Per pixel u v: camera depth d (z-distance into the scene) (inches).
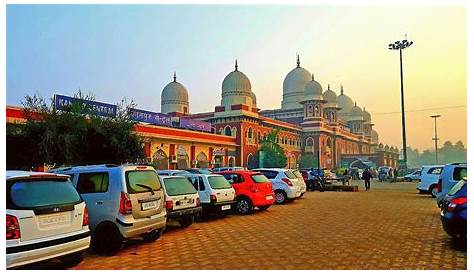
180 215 395.5
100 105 948.0
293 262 261.3
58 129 604.7
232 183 549.6
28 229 217.5
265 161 1876.2
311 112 2568.9
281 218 490.9
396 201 709.9
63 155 590.2
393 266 246.8
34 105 637.3
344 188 1027.9
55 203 236.4
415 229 390.3
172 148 1435.8
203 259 276.1
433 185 802.2
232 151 1824.6
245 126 1904.5
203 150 1614.2
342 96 3604.8
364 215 506.3
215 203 471.2
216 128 1942.7
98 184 312.0
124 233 295.0
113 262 271.9
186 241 347.6
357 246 309.7
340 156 2876.5
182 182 418.6
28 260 214.5
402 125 1715.1
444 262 255.9
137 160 682.8
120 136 655.1
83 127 618.8
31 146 594.6
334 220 462.0
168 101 2326.5
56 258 245.6
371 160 2997.0
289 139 2358.5
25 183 228.4
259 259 271.7
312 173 1084.5
